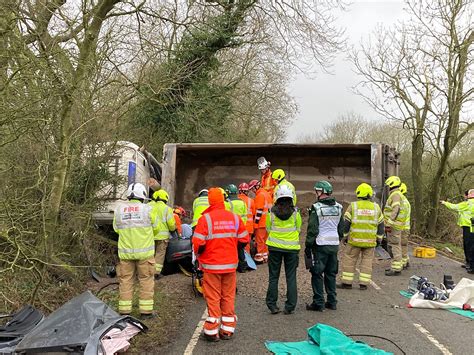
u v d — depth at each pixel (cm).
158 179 1318
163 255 886
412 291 798
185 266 936
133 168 1069
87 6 784
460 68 1545
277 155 1277
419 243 1623
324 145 1146
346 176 1255
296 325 621
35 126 679
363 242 805
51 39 726
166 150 1129
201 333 593
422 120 1700
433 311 700
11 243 635
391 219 936
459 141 1775
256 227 1002
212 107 1878
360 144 1124
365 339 571
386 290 823
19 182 732
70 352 433
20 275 693
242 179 1280
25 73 655
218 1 1722
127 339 509
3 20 665
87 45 758
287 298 672
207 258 568
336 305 709
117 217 647
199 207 866
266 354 521
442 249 1504
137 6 1031
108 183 998
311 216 687
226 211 584
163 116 1714
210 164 1288
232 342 561
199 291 756
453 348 547
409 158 2025
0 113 629
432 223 1739
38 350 430
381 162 1087
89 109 879
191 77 1706
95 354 435
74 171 898
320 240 682
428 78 1648
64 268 773
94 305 502
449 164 1778
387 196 1072
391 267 951
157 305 714
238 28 1834
